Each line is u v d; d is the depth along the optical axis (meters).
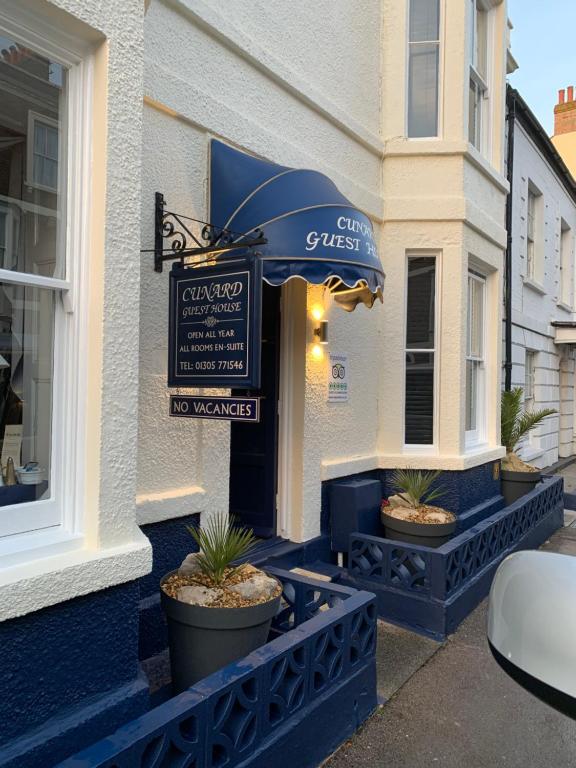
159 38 3.75
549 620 1.50
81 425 2.57
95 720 2.39
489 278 7.48
